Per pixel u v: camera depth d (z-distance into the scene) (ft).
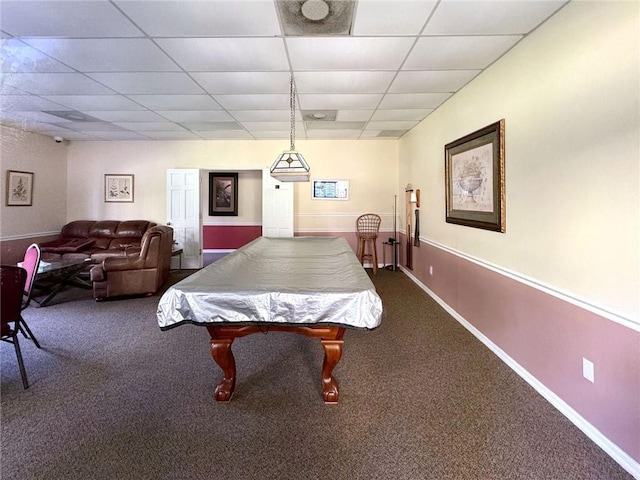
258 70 9.78
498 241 8.93
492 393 7.25
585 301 5.91
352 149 20.52
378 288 16.11
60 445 5.70
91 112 14.15
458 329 10.94
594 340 5.75
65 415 6.52
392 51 8.48
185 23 7.23
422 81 10.51
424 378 7.89
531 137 7.44
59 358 8.98
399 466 5.25
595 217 5.72
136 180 20.44
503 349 8.75
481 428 6.11
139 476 5.06
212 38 7.90
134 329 11.09
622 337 5.23
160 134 18.57
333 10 6.73
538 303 7.27
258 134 18.58
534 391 7.30
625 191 5.15
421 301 14.01
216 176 25.35
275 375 8.11
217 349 6.80
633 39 4.97
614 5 5.27
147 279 14.92
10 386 7.57
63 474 5.09
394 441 5.80
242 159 20.33
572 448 5.58
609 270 5.45
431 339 10.16
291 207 20.27
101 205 20.49
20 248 17.16
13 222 16.83
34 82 10.74
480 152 9.68
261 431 6.07
